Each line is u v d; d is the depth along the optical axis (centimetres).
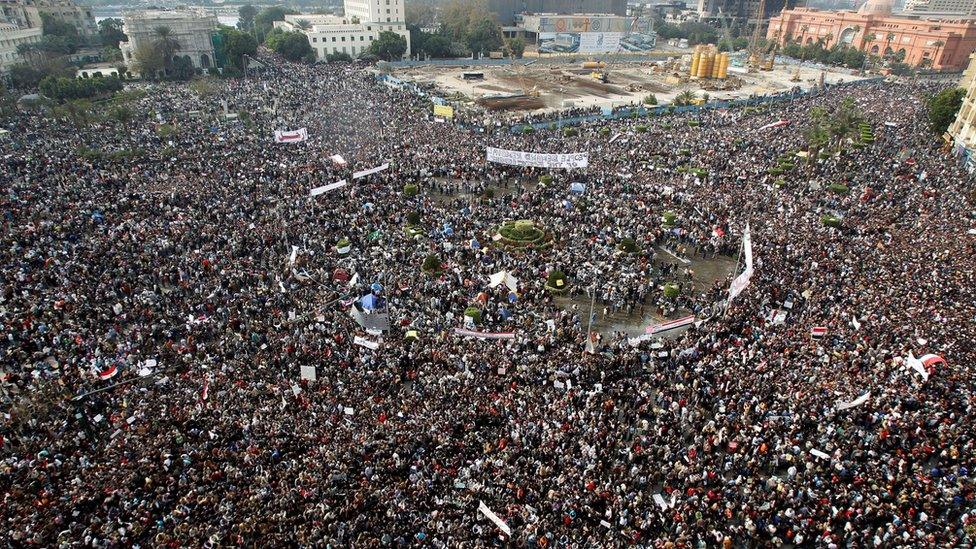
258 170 6488
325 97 10312
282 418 3008
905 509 2570
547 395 3262
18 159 6588
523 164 6531
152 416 3000
